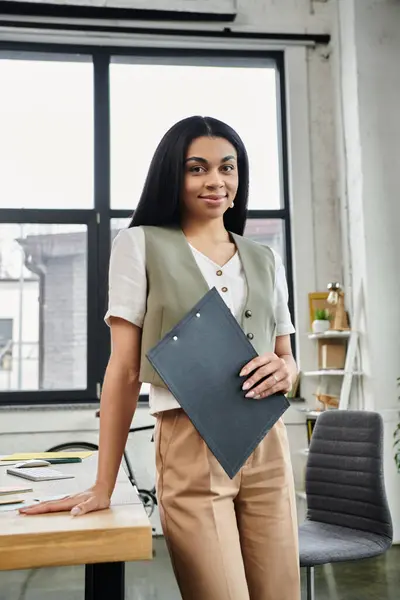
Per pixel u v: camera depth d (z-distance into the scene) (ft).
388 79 15.01
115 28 15.88
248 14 16.44
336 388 15.08
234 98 16.71
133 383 3.75
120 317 3.71
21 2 15.29
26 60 15.99
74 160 15.84
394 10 15.24
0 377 15.12
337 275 15.90
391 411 13.97
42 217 15.48
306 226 15.97
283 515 3.68
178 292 3.65
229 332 3.59
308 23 16.61
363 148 14.71
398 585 10.84
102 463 3.62
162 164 3.90
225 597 3.38
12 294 15.37
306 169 16.15
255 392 3.54
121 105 16.21
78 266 15.60
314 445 7.97
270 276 4.09
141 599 10.17
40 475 5.36
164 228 3.93
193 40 16.20
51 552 2.88
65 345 15.35
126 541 2.96
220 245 4.03
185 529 3.48
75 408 14.57
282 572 3.63
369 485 7.22
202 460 3.50
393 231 14.57
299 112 16.34
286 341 4.36
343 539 6.93
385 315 14.29
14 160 15.65
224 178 3.92
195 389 3.42
